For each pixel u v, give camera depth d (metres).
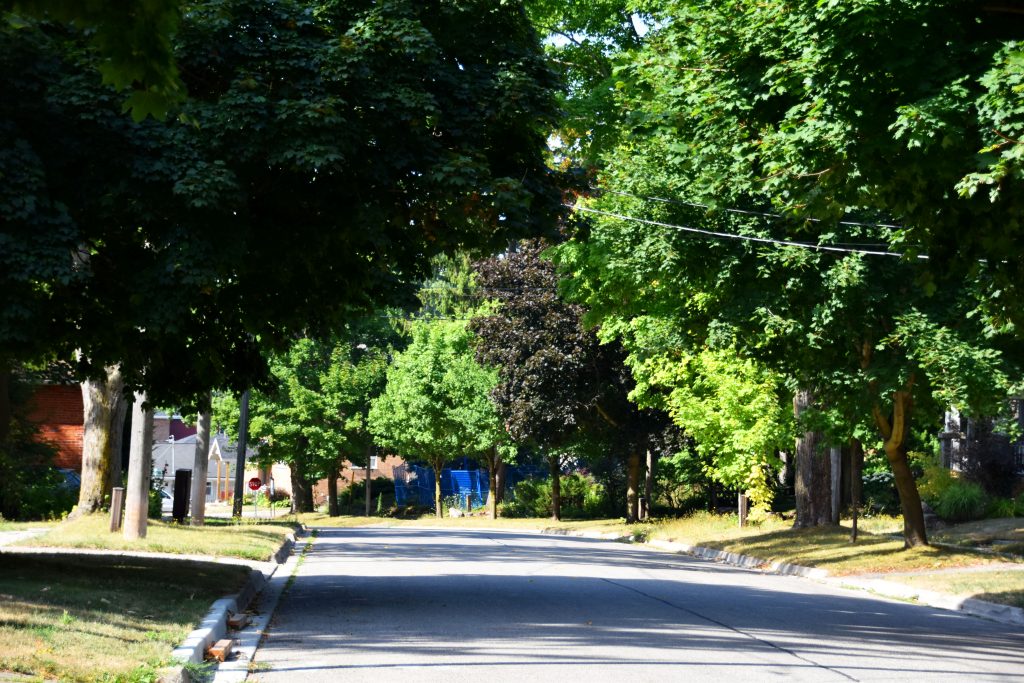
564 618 15.64
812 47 13.01
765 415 38.50
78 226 15.66
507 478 88.25
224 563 22.45
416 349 72.06
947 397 24.66
